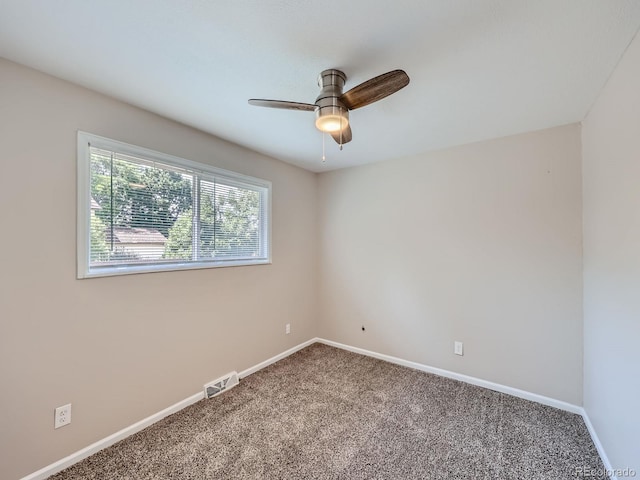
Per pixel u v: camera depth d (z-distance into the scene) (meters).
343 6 1.14
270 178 3.10
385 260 3.21
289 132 2.43
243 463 1.69
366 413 2.18
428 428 2.01
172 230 2.23
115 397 1.86
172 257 2.23
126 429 1.91
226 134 2.47
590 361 1.99
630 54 1.33
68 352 1.66
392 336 3.15
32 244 1.54
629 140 1.36
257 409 2.23
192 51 1.42
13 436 1.48
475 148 2.64
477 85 1.70
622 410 1.44
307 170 3.64
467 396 2.42
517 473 1.62
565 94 1.79
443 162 2.81
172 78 1.65
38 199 1.56
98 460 1.70
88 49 1.40
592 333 1.94
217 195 2.58
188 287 2.30
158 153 2.10
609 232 1.62
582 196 2.17
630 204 1.36
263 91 1.79
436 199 2.86
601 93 1.75
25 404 1.52
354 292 3.45
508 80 1.65
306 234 3.62
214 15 1.18
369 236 3.33
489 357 2.56
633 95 1.31
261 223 3.05
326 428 2.01
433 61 1.48
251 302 2.86
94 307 1.77
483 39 1.31
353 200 3.46
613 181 1.56
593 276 1.91
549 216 2.30
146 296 2.03
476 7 1.14
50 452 1.59
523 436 1.92
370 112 2.04
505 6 1.13
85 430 1.72
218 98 1.88
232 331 2.67
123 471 1.62
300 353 3.39
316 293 3.76
